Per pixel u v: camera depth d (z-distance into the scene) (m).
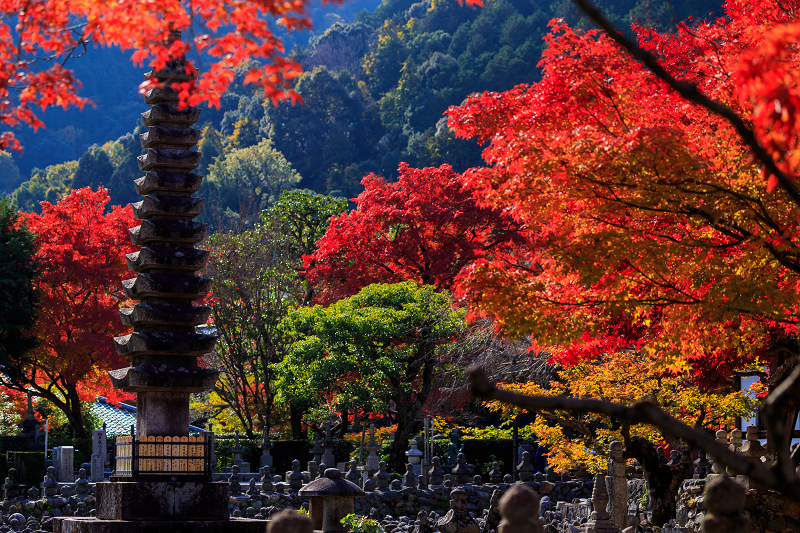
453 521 13.68
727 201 10.27
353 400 33.09
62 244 40.38
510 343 27.97
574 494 26.72
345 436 43.38
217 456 39.16
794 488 4.45
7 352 37.38
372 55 135.88
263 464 36.94
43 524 22.61
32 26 9.09
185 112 16.64
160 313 15.98
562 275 11.30
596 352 14.85
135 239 16.50
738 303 10.41
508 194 10.95
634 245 10.45
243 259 43.94
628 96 11.32
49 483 24.78
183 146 16.72
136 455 15.09
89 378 40.72
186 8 8.63
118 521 14.53
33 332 38.16
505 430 37.47
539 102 11.41
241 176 106.31
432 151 100.69
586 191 10.48
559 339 11.38
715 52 11.64
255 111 130.38
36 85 9.31
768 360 16.88
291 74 8.44
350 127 120.31
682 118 11.76
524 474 27.56
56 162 152.88
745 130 6.64
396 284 35.84
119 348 16.52
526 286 11.24
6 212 39.03
